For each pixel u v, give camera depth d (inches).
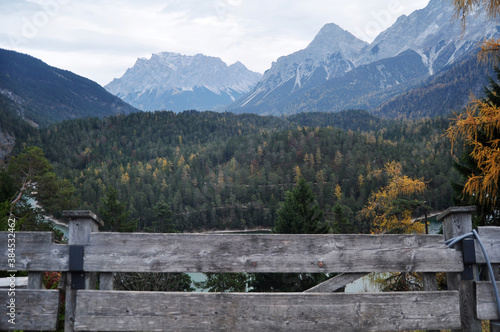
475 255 132.3
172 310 125.3
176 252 130.0
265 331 125.6
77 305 124.6
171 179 5777.6
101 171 6304.1
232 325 125.3
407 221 1295.5
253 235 132.3
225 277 765.9
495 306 130.5
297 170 5654.5
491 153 280.8
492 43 238.1
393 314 128.6
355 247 133.2
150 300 125.4
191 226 4638.3
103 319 124.4
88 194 4970.5
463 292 132.7
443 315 129.6
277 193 5472.4
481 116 276.2
